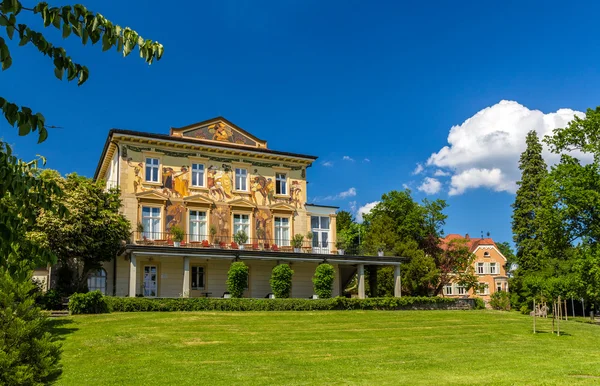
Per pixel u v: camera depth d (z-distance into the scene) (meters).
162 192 38.47
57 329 22.73
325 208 44.75
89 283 35.22
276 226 42.44
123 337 21.50
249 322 27.36
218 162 41.03
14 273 5.55
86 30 5.14
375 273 43.88
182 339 22.05
